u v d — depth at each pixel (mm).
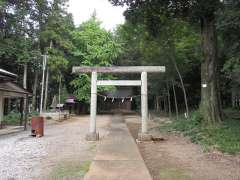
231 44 15078
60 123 28859
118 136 15883
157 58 29344
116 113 51656
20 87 21141
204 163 9469
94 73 15688
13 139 15391
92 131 15273
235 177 7738
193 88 38500
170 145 13461
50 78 43125
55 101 39844
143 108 15289
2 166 8789
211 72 17016
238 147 11203
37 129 16578
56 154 10906
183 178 7617
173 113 38844
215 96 16953
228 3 12328
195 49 27766
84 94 46000
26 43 32531
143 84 15406
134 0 17375
